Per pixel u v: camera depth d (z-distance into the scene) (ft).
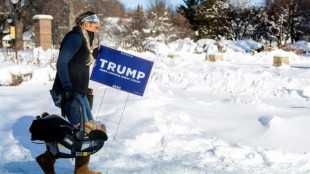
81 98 12.67
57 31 150.30
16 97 23.80
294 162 14.90
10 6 129.49
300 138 17.42
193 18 180.24
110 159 15.15
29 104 22.47
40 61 43.70
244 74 34.78
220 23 167.32
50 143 11.43
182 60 61.11
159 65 49.29
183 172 13.91
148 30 131.54
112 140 16.90
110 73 15.85
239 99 24.90
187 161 15.06
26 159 15.39
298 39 156.66
